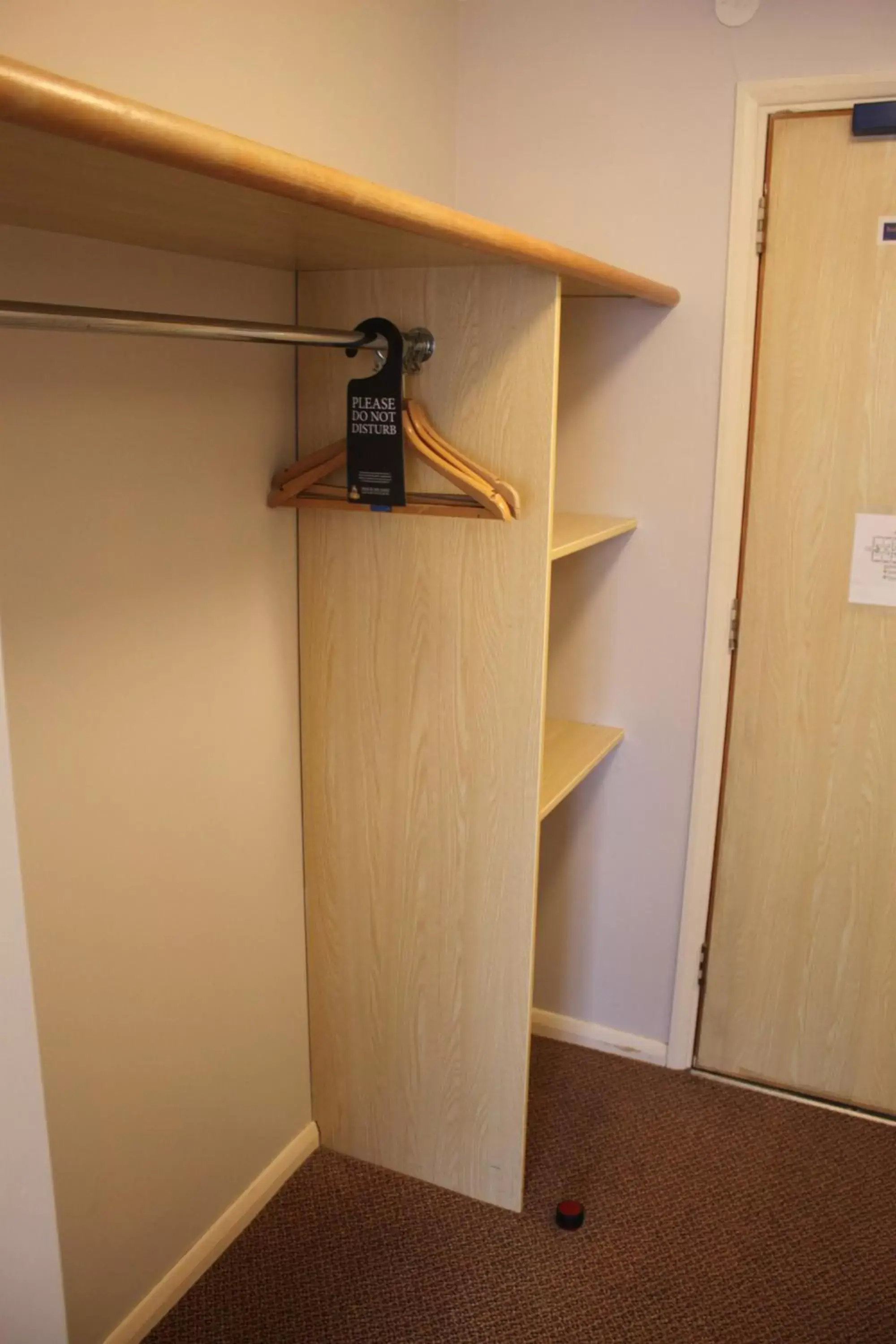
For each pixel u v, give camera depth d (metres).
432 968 2.08
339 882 2.12
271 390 1.86
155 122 0.87
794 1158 2.30
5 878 1.48
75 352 1.45
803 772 2.35
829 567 2.24
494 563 1.85
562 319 2.33
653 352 2.27
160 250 1.57
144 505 1.60
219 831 1.87
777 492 2.24
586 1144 2.33
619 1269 1.99
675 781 2.46
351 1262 2.00
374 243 1.46
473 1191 2.17
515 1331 1.86
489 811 1.96
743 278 2.16
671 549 2.35
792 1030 2.50
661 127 2.17
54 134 0.82
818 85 2.04
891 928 2.36
